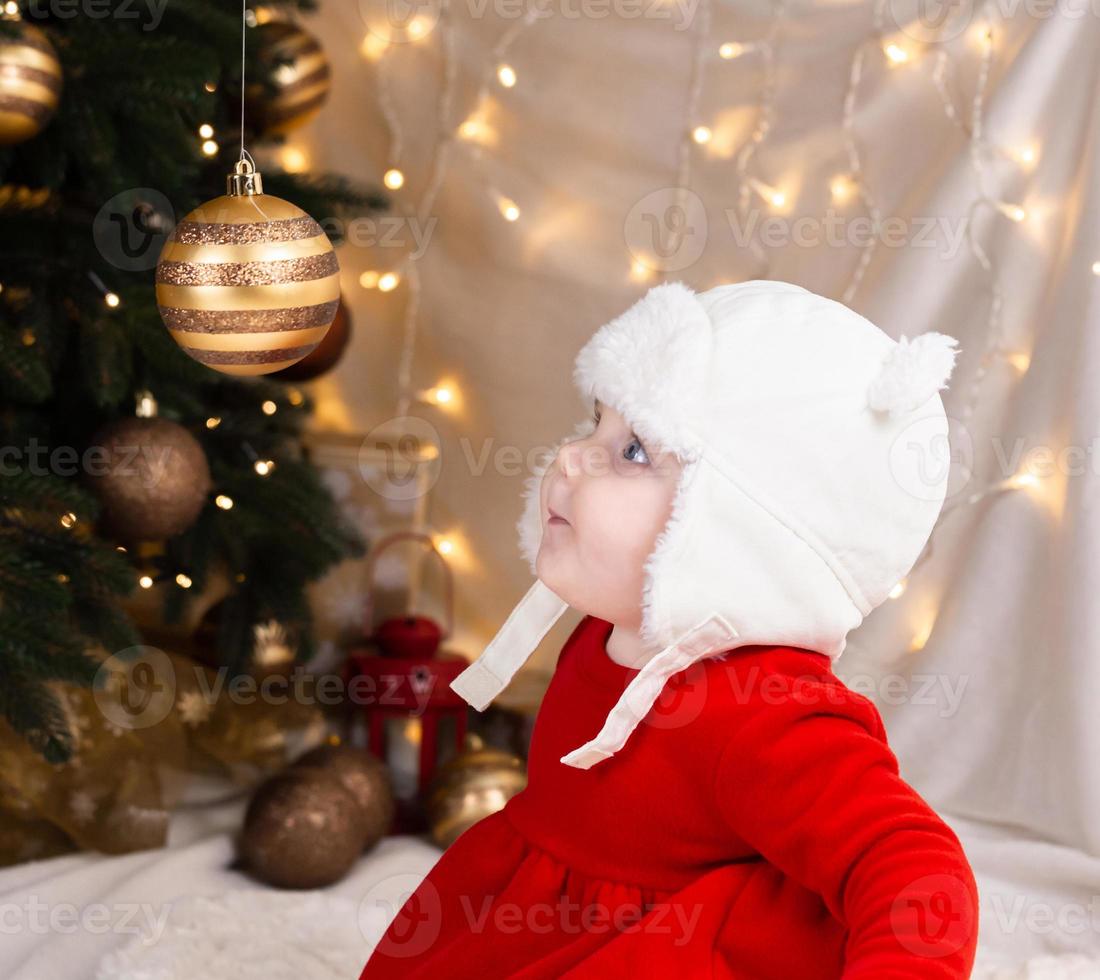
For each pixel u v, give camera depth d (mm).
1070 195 1860
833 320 970
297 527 1885
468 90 2227
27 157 1604
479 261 2266
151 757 1870
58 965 1521
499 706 2189
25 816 1797
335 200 1903
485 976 996
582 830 1001
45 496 1477
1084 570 1815
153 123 1562
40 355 1557
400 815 2010
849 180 2006
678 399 942
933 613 2014
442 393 2324
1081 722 1824
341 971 1527
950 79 1915
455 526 2338
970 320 1939
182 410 1780
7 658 1505
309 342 996
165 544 1901
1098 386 1807
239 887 1759
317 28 2266
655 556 935
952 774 1980
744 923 933
